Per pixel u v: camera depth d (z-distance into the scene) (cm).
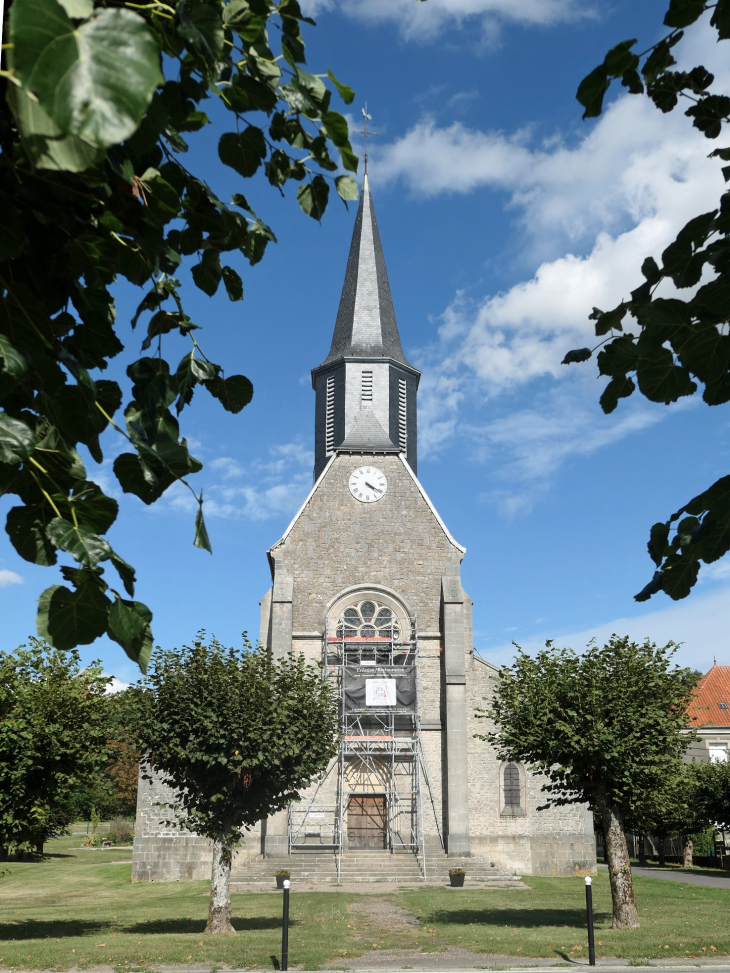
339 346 4772
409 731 3750
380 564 3934
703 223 343
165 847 3441
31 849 1980
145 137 265
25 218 306
